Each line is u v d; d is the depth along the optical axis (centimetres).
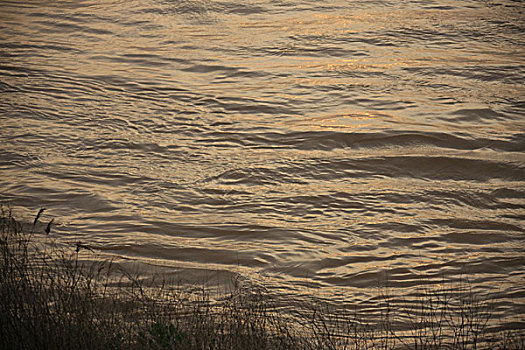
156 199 1855
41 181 1931
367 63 2905
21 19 3425
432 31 3288
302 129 2292
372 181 1986
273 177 1989
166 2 3697
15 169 2003
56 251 1545
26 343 997
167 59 2984
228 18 3531
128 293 1363
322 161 2081
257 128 2316
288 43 3158
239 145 2198
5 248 1406
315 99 2556
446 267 1549
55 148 2150
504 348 1177
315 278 1502
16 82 2648
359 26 3359
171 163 2077
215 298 1384
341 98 2558
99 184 1931
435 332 1288
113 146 2177
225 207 1823
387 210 1817
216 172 2016
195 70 2872
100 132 2273
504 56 2977
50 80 2684
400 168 2052
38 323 1050
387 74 2783
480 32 3284
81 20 3447
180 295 1386
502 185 1956
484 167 2050
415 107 2469
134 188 1916
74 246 1583
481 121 2372
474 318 1342
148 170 2030
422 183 1975
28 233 1625
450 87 2653
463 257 1594
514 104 2503
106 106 2481
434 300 1415
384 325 1317
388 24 3384
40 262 1466
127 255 1572
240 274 1506
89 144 2188
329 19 3488
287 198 1872
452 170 2038
